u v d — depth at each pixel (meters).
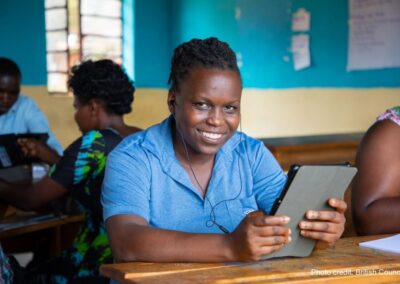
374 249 1.54
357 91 6.25
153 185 1.57
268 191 1.70
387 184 1.84
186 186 1.59
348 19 6.22
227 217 1.62
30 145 3.13
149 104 6.54
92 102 2.33
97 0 6.21
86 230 2.19
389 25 5.96
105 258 2.13
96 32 6.22
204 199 1.61
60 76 6.05
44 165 3.15
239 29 6.49
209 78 1.45
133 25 6.38
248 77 6.54
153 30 6.55
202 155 1.61
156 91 6.59
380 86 6.09
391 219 1.79
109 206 1.52
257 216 1.32
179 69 1.50
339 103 6.36
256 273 1.31
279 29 6.48
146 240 1.39
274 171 1.73
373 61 6.11
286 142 4.19
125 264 1.38
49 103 5.93
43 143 3.31
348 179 1.41
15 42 5.69
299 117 6.53
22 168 3.06
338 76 6.34
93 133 2.22
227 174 1.65
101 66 2.33
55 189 2.23
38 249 2.95
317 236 1.42
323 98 6.42
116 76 2.33
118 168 1.56
